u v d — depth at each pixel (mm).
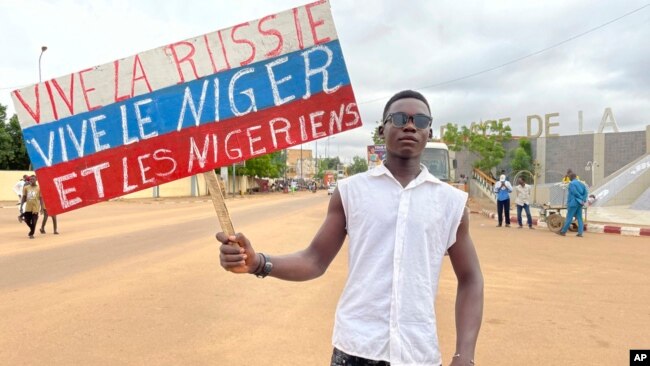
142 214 20156
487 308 5258
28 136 2123
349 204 1854
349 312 1801
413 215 1771
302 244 10086
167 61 2195
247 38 2219
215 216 18531
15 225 15289
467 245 1914
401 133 1836
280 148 2205
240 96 2205
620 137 35094
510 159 40812
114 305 5297
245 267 1821
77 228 14062
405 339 1707
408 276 1740
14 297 5641
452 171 16656
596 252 9344
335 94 2215
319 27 2223
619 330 4516
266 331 4453
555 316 4969
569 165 37688
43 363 3682
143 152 2168
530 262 8133
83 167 2141
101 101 2166
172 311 5074
